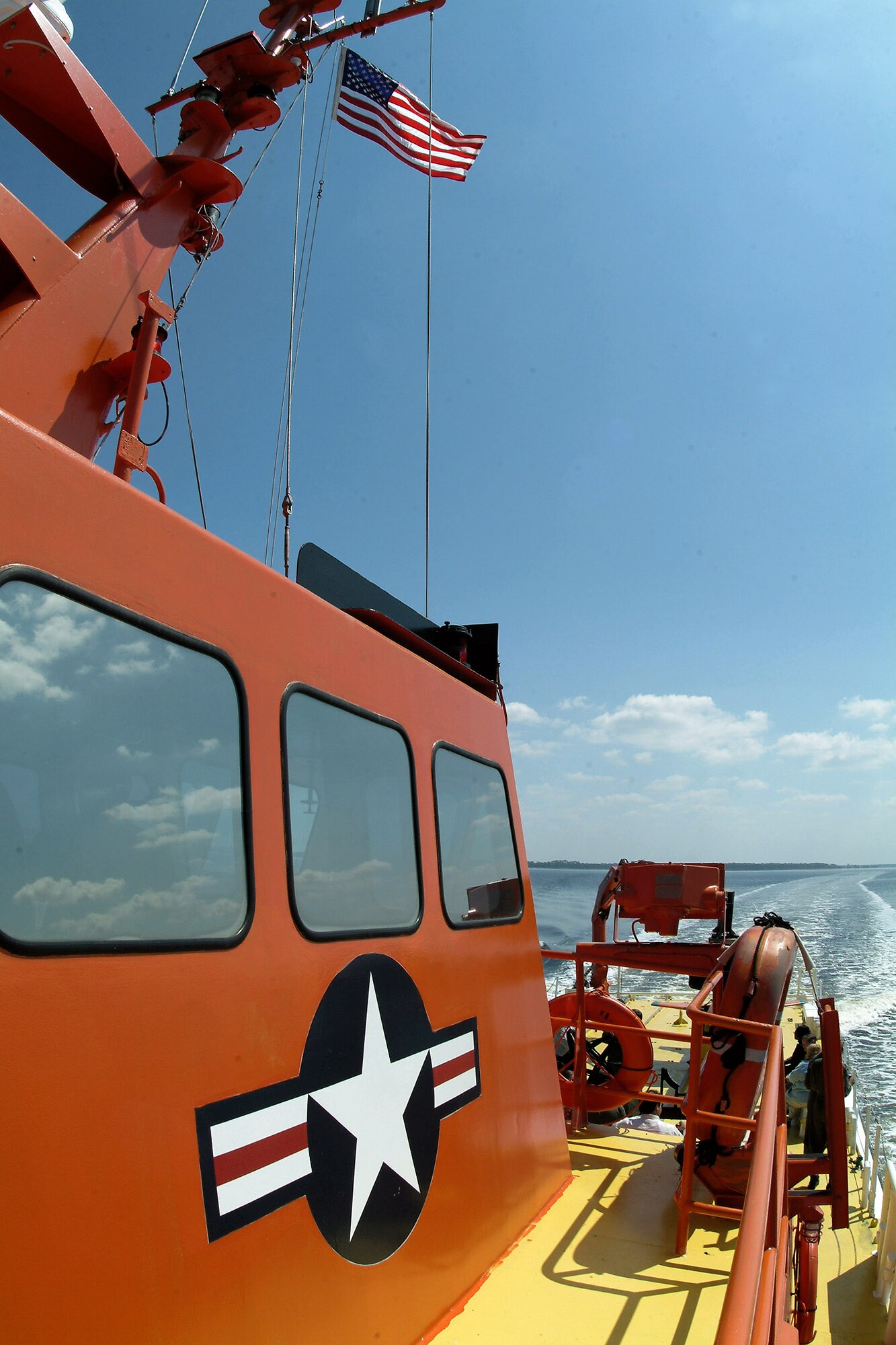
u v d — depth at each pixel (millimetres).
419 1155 3422
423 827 3805
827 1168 6156
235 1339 2262
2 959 1804
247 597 2756
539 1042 5066
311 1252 2635
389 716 3643
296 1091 2650
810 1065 7402
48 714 1984
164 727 2324
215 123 4223
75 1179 1876
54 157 3744
